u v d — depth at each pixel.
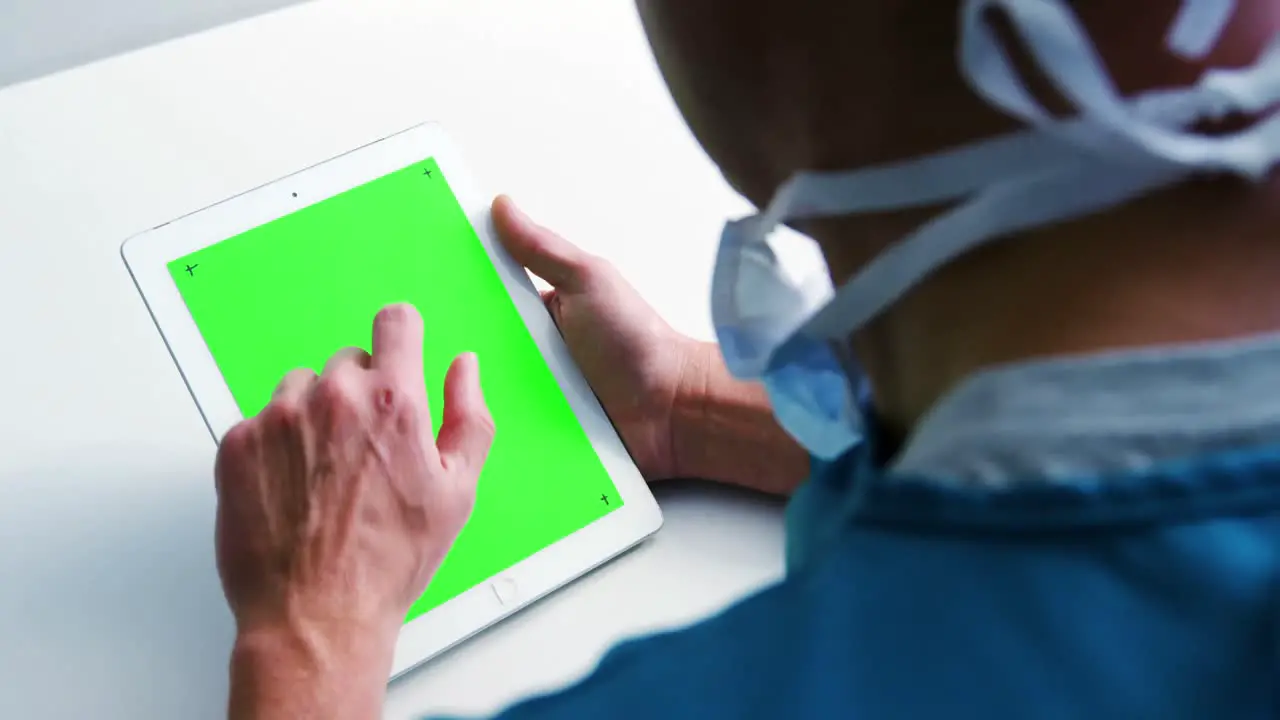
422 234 0.61
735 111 0.28
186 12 0.74
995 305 0.25
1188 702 0.22
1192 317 0.24
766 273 0.34
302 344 0.58
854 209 0.26
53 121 0.65
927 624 0.24
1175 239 0.24
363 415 0.51
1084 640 0.23
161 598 0.54
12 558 0.54
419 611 0.54
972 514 0.24
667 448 0.61
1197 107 0.23
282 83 0.68
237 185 0.65
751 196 0.32
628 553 0.58
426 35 0.71
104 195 0.63
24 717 0.51
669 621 0.57
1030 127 0.24
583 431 0.59
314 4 0.70
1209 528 0.23
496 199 0.62
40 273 0.60
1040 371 0.24
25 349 0.58
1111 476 0.23
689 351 0.62
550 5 0.74
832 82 0.25
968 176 0.24
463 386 0.55
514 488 0.57
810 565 0.28
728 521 0.60
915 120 0.25
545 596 0.56
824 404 0.35
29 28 0.70
